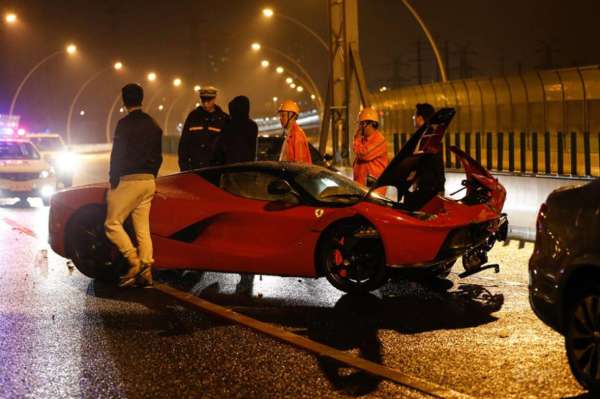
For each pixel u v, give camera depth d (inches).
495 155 1082.7
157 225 350.6
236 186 348.8
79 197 370.3
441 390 211.5
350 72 919.7
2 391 217.9
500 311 305.3
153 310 311.9
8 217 663.8
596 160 914.7
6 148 813.2
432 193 346.3
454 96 1282.0
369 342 262.7
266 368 235.0
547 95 1086.4
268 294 342.3
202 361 242.8
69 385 222.1
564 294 213.9
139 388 218.8
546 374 225.3
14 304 323.6
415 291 345.1
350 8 914.1
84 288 355.9
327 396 209.8
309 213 329.1
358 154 436.1
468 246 323.3
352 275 328.5
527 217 561.3
